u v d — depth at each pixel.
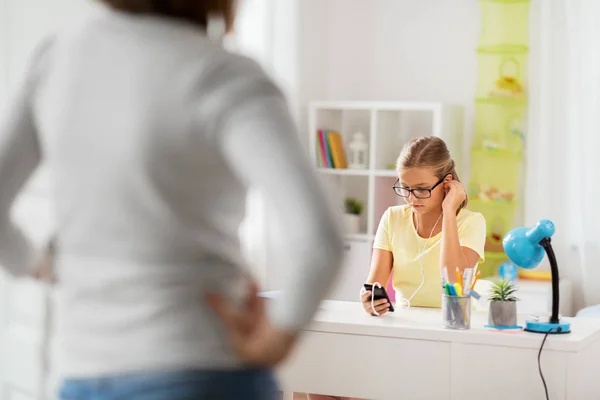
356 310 3.27
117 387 1.15
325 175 5.84
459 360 2.85
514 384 2.80
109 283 1.15
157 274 1.14
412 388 2.91
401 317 3.11
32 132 1.28
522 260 2.96
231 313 1.16
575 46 5.41
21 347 3.01
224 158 1.15
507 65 5.64
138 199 1.14
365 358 2.96
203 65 1.13
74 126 1.18
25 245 1.31
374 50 6.16
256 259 4.84
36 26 3.14
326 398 3.51
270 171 1.08
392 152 5.96
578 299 5.51
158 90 1.13
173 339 1.14
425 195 3.33
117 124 1.14
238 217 1.23
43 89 1.24
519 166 5.72
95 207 1.16
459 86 5.98
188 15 1.23
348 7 6.19
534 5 5.67
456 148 5.84
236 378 1.17
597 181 5.35
